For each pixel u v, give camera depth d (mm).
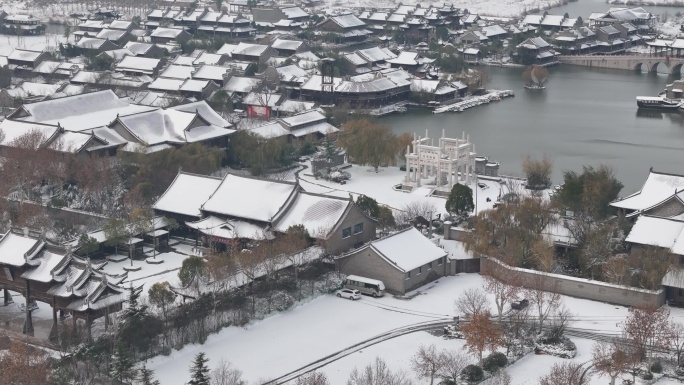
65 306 179250
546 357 175750
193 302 185250
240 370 170000
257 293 196000
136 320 174625
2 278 186250
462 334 183375
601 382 165250
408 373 168375
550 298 191625
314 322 191250
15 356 158250
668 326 181875
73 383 159375
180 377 167875
